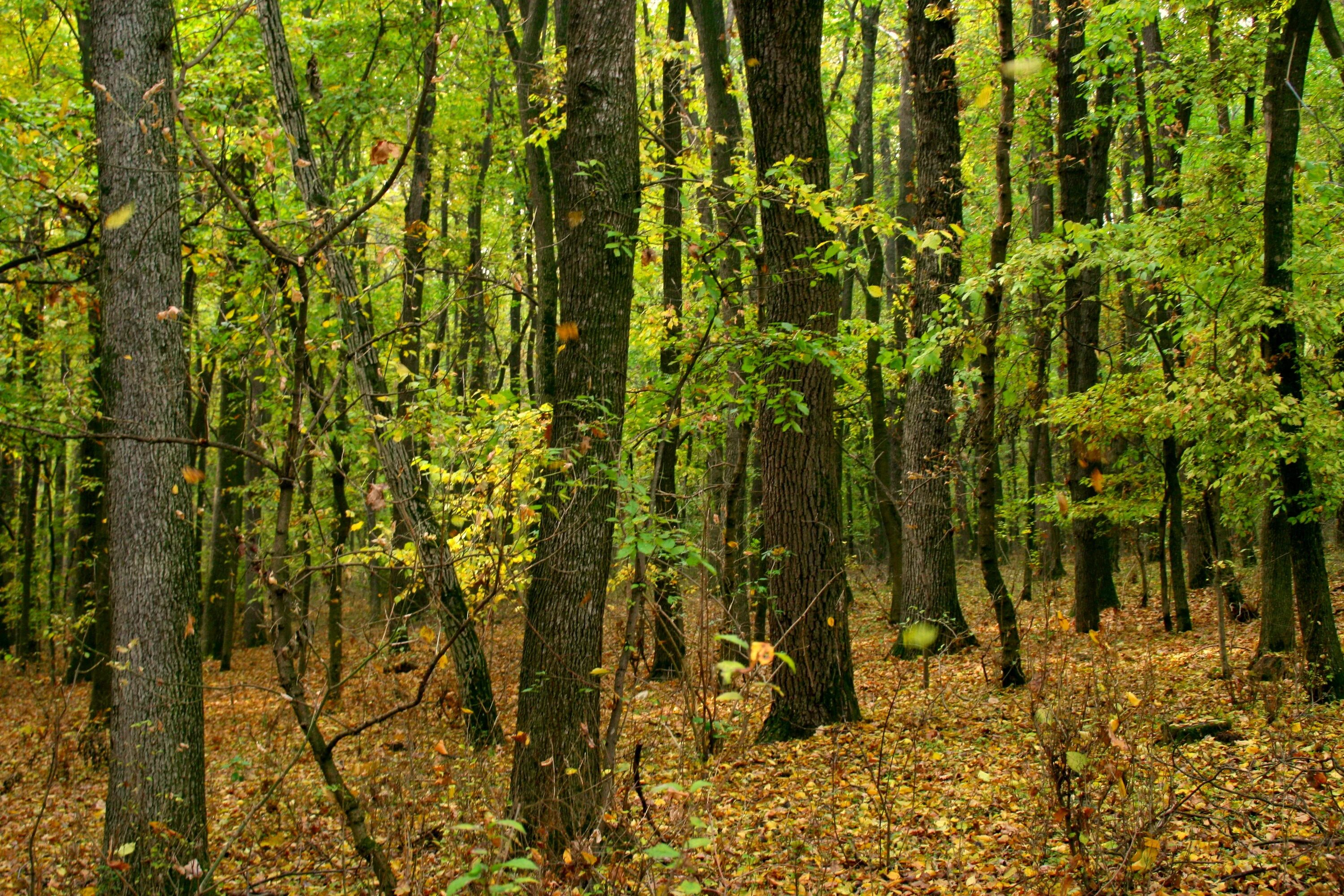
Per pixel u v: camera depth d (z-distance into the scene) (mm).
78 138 8258
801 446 8570
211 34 12891
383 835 5336
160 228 5918
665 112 12688
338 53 15805
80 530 15492
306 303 3492
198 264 6824
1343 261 9461
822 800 6164
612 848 4348
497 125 17625
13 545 20750
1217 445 9359
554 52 13648
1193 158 13539
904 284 15375
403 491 7598
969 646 12516
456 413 7422
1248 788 5375
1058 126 12102
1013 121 7367
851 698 8617
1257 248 9602
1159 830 4176
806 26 8336
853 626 17859
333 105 13633
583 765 5113
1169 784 4562
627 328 5836
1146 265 9156
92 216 6020
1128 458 13570
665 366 11086
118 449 5840
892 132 28484
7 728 13039
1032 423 12742
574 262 5758
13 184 6828
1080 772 4273
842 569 8609
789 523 8609
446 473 6527
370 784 5371
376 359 8320
